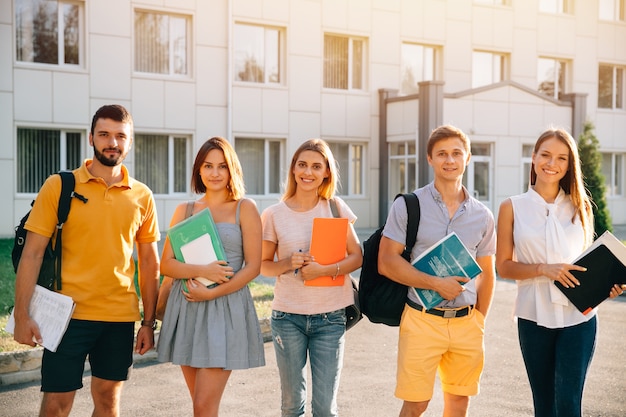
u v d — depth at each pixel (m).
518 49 23.53
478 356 3.92
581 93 21.91
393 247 3.88
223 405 5.28
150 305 3.96
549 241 3.93
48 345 3.46
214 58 18.98
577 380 3.80
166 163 18.80
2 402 5.29
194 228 3.79
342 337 4.07
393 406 5.29
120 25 17.80
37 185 17.33
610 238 3.76
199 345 3.71
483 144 20.83
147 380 5.91
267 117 19.88
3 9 16.59
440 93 19.50
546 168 3.99
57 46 17.34
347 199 21.19
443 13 22.23
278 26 19.94
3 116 16.69
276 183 20.38
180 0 18.45
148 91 18.25
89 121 17.64
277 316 4.07
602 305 9.73
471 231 3.90
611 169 25.62
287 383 4.07
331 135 20.81
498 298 10.16
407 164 20.77
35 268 3.55
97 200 3.63
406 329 3.90
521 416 5.07
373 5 21.19
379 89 21.34
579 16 24.58
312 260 3.98
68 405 3.63
